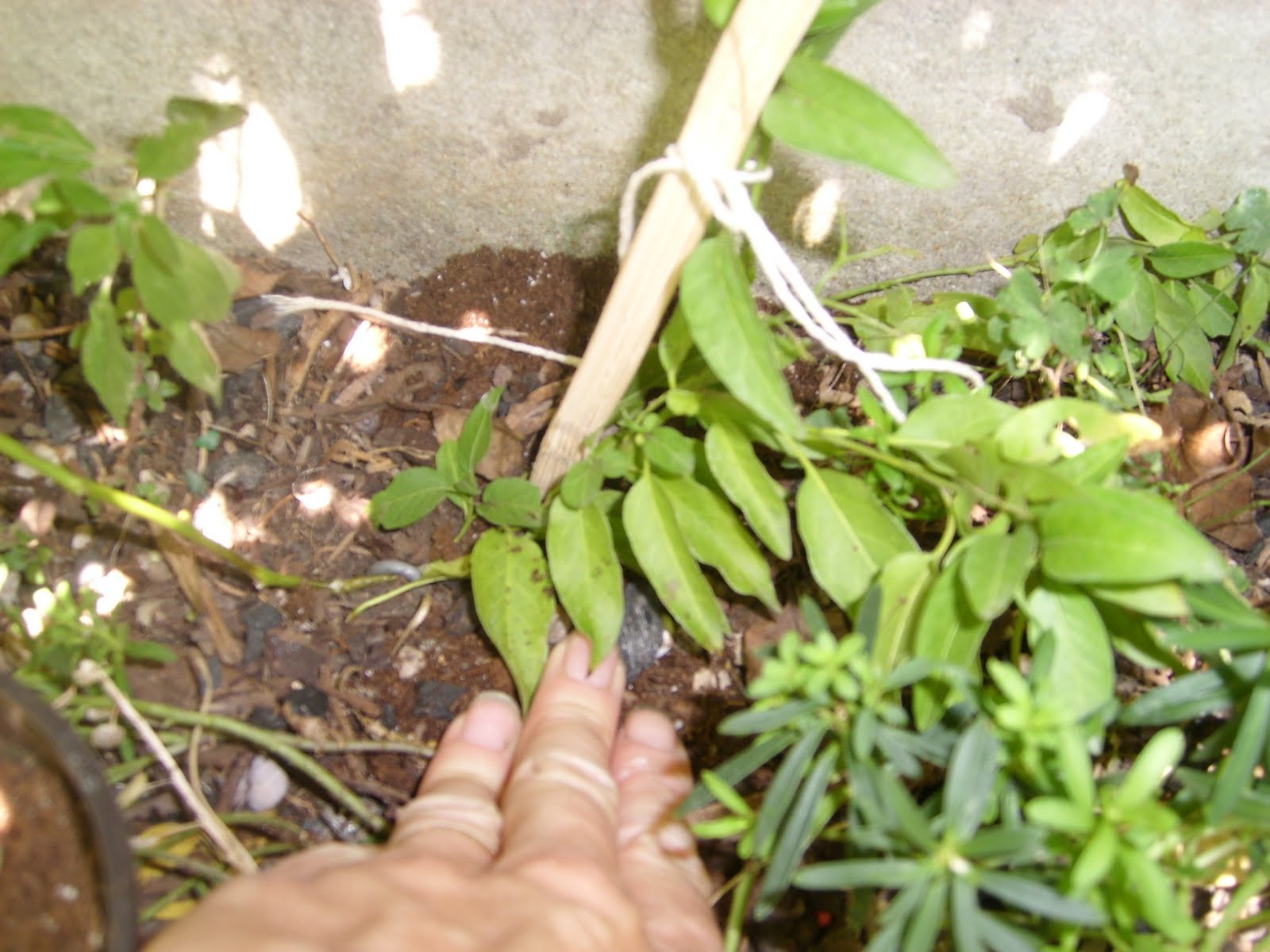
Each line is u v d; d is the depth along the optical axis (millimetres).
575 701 237
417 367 282
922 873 159
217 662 245
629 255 198
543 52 240
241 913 163
